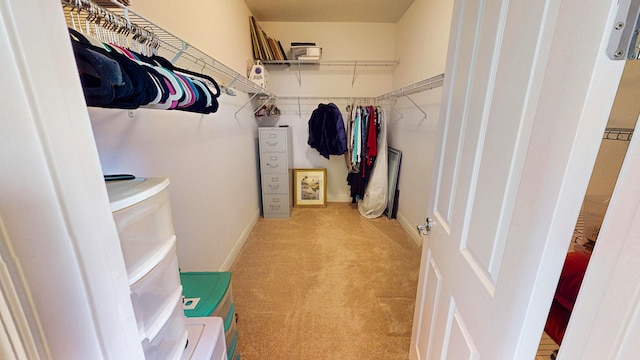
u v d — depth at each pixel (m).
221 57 2.00
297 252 2.38
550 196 0.39
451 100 0.84
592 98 0.33
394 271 2.08
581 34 0.34
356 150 3.03
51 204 0.27
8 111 0.24
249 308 1.67
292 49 3.02
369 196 3.18
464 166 0.72
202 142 1.70
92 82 0.47
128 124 1.04
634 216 0.29
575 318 0.37
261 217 3.24
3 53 0.23
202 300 0.97
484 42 0.63
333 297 1.77
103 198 0.33
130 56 0.68
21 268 0.26
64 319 0.29
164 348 0.63
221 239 2.02
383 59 3.28
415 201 2.58
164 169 1.29
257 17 3.02
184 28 1.46
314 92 3.40
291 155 3.50
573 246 0.78
